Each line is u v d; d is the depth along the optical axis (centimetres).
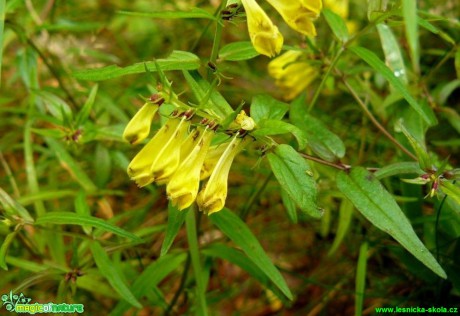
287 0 14
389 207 15
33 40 27
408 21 11
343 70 22
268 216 26
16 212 17
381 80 23
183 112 14
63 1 31
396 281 21
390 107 22
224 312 24
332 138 17
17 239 21
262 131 14
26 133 23
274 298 23
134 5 33
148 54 32
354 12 28
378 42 28
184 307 22
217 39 15
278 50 14
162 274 19
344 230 20
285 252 25
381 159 23
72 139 20
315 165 21
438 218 18
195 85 15
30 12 26
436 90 23
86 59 33
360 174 15
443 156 25
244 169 26
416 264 19
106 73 15
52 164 25
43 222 16
